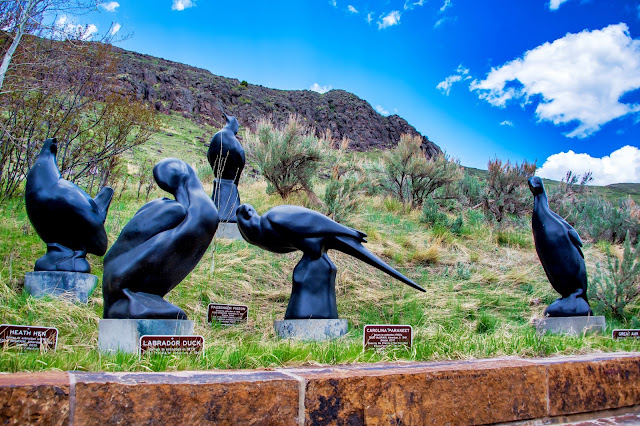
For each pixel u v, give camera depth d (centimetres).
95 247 655
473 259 995
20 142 1095
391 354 414
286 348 393
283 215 577
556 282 686
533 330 630
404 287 799
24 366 307
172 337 363
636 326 758
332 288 582
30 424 217
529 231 1351
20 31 953
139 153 2623
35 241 770
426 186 1633
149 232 438
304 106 8225
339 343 467
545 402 351
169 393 246
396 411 296
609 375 386
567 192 1706
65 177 1166
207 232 460
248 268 778
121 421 234
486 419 325
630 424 354
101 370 318
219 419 254
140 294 432
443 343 450
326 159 1395
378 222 1188
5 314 510
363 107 8981
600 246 1287
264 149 1409
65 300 564
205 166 1805
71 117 1202
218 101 6606
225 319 573
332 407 281
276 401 268
